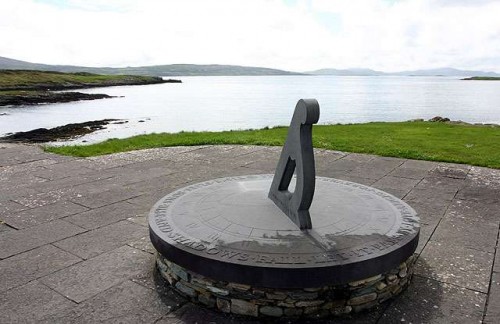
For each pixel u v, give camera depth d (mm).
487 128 14328
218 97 55844
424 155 9055
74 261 4047
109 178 7133
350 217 3887
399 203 4383
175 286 3494
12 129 22531
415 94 70562
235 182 5172
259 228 3635
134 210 5516
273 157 8953
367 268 3119
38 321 3090
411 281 3707
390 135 12367
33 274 3785
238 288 3133
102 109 35156
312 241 3385
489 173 7602
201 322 3111
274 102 47062
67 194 6195
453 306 3322
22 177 7195
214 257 3135
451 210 5582
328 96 63094
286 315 3113
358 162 8523
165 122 26000
